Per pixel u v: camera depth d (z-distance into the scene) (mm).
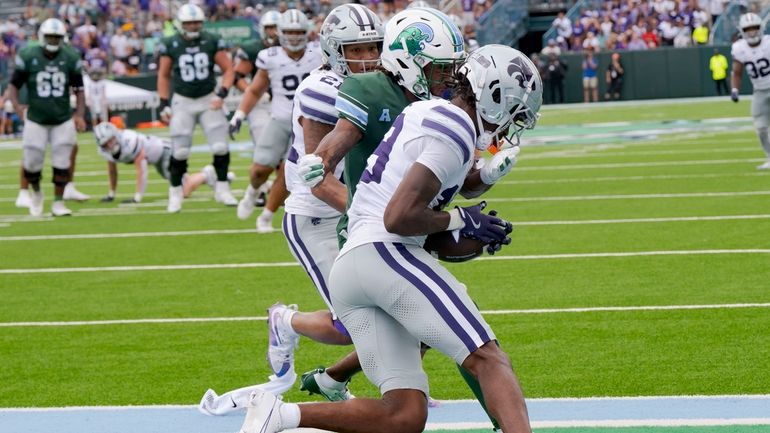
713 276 23422
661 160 47375
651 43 96750
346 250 11836
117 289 25000
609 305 21234
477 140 11781
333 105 15078
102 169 57781
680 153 49875
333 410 11531
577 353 17938
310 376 14656
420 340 11594
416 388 11758
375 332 11805
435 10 13109
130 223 35906
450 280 11609
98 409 16016
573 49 98938
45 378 17812
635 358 17500
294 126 16000
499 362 11344
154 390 16891
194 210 38625
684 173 42188
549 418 14703
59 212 38719
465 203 36469
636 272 24203
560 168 46406
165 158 41656
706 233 28750
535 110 11773
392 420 11602
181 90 37406
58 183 38719
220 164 39000
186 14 36594
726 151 49562
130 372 17984
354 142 12883
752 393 15430
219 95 37000
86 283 25891
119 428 15078
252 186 32250
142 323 21500
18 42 92438
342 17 15281
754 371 16500
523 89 11562
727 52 93750
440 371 17391
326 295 15727
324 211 15727
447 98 12984
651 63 95000
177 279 25875
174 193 38281
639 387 15945
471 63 11625
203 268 27125
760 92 41750
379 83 13000
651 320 19922
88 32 94812
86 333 20859
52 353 19438
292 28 30562
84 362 18734
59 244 32031
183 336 20312
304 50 31141
